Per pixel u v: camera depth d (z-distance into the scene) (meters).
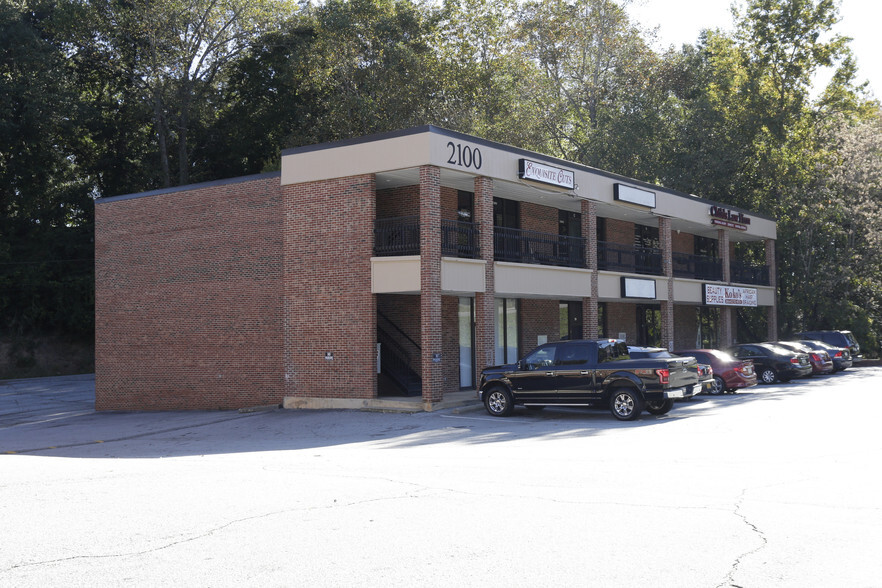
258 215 25.36
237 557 6.76
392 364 25.20
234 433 20.30
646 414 20.09
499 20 47.97
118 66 50.38
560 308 31.50
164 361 27.48
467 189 26.50
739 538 7.25
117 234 28.91
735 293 37.59
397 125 42.97
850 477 10.30
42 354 50.59
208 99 52.97
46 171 51.69
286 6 50.22
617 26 53.56
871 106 50.81
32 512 8.61
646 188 31.34
